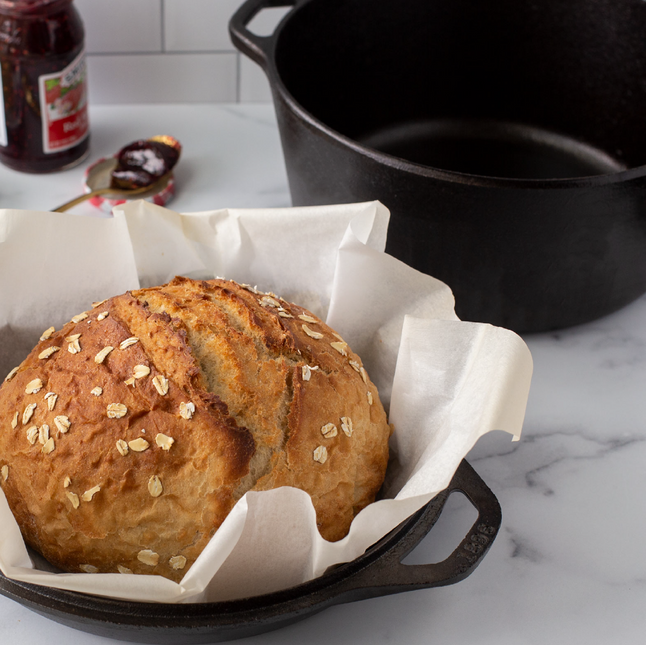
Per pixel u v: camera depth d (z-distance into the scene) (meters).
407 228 0.92
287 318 0.84
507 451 0.92
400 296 0.88
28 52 1.05
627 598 0.84
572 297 0.95
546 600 0.84
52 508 0.78
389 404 0.88
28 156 1.11
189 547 0.78
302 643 0.81
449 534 0.86
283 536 0.76
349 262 0.87
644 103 1.09
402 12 1.09
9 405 0.81
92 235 0.88
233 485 0.78
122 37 1.18
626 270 0.94
